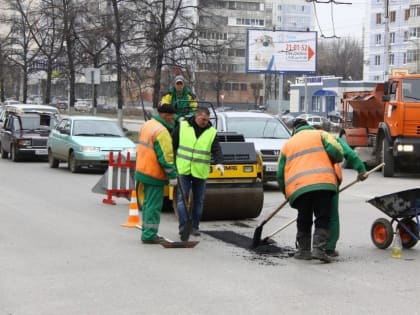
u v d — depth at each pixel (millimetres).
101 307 5910
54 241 9094
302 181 7766
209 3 35719
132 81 36000
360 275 7223
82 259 7945
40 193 14797
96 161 19344
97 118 21391
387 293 6445
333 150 7898
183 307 5914
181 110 12148
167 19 36375
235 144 11211
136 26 35562
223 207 11008
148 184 8875
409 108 18484
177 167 9453
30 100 81125
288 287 6656
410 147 18469
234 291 6484
